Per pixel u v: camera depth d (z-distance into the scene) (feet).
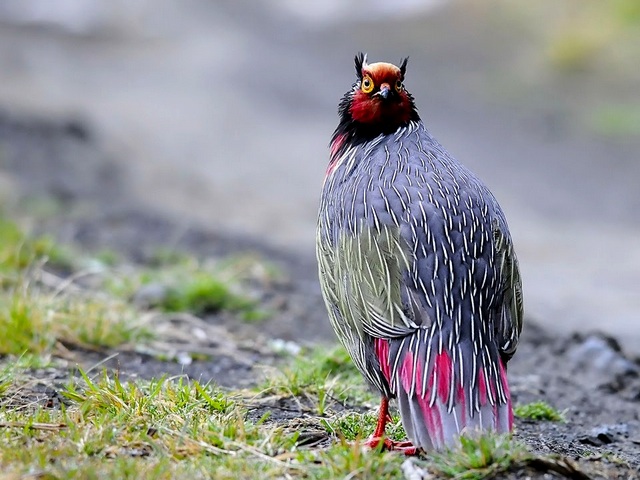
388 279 22.26
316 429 24.61
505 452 20.85
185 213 60.03
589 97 96.07
